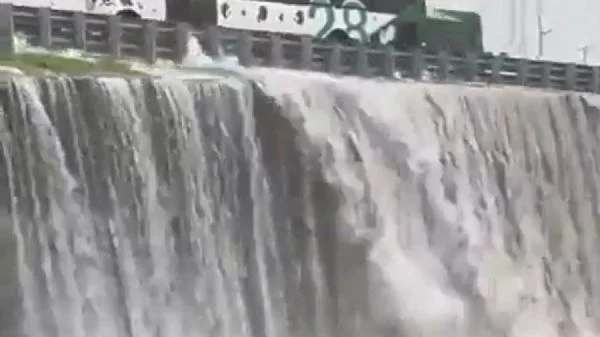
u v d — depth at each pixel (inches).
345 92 1454.2
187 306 1267.2
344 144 1429.6
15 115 1150.3
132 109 1240.8
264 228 1344.7
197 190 1288.1
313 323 1368.1
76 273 1182.9
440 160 1533.0
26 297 1143.0
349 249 1411.2
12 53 1310.3
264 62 1551.4
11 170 1139.3
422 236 1493.6
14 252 1134.4
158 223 1252.5
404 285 1429.6
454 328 1461.6
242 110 1337.4
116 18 1414.9
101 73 1279.5
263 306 1330.0
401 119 1504.7
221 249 1304.1
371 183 1444.4
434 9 2005.4
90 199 1200.2
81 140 1198.9
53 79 1189.1
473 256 1533.0
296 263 1368.1
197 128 1294.3
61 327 1166.3
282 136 1374.3
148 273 1239.5
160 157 1259.2
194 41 1480.1
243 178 1332.4
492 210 1584.6
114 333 1205.1
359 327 1400.1
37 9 1349.7
